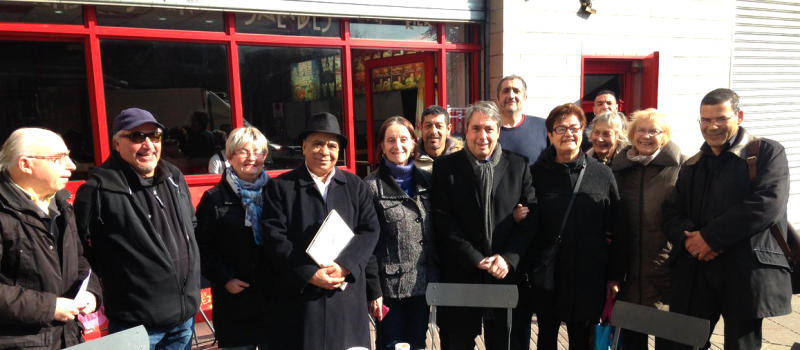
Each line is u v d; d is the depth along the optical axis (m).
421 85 5.45
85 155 3.98
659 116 3.23
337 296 2.76
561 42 5.56
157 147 2.68
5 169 2.28
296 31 4.61
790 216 7.54
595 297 3.01
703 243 2.80
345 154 4.98
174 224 2.73
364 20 4.89
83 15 3.81
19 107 3.76
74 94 3.91
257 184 3.14
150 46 4.08
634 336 3.21
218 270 2.98
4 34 3.63
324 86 4.83
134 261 2.56
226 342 3.02
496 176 3.04
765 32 7.04
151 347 2.67
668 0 6.14
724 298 2.84
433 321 2.87
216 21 4.29
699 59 6.45
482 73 5.43
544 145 4.24
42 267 2.27
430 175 3.23
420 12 5.00
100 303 2.55
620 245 3.11
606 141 3.80
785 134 7.44
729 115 2.79
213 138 4.38
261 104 4.55
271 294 2.94
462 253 2.95
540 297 3.09
